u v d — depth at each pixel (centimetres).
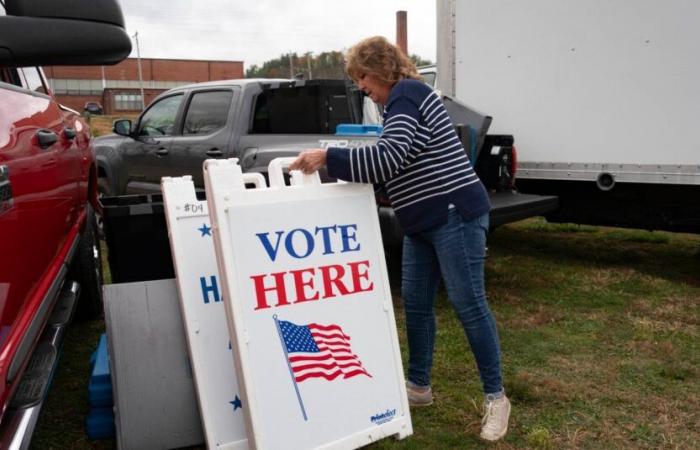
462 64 628
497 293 529
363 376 264
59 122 324
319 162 261
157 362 287
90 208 445
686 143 515
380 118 546
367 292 270
